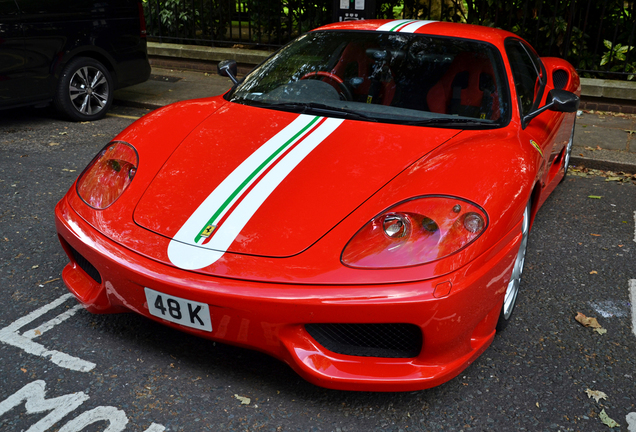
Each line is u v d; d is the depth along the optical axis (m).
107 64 6.50
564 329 2.65
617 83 7.12
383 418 2.02
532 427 2.00
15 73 5.57
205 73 8.95
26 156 4.95
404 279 1.85
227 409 2.03
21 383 2.12
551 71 4.30
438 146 2.43
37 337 2.40
